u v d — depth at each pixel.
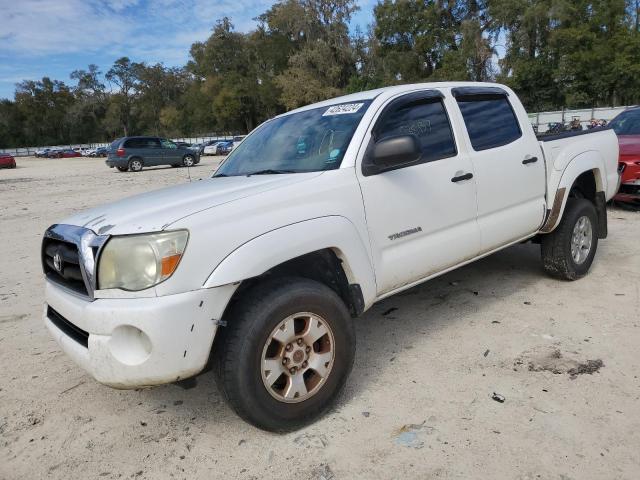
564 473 2.36
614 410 2.80
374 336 3.98
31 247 8.30
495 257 5.89
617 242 6.21
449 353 3.59
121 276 2.45
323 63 57.16
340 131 3.42
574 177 4.61
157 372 2.43
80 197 14.94
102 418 3.12
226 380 2.57
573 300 4.40
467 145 3.90
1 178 27.42
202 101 84.38
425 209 3.50
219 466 2.59
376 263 3.20
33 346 4.26
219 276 2.48
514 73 45.03
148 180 19.20
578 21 42.12
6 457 2.79
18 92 108.00
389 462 2.52
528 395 2.99
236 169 3.87
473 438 2.64
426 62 53.66
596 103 44.28
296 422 2.77
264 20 73.69
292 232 2.73
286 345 2.71
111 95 108.94
